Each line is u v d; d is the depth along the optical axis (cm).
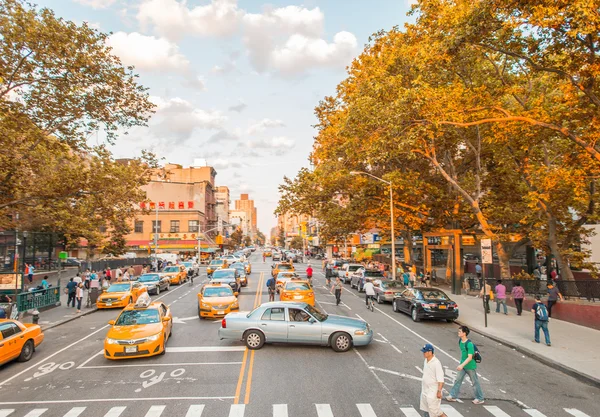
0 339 1194
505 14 1337
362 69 2967
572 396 961
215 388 995
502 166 2866
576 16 1116
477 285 3088
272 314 1412
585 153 1630
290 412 844
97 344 1522
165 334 1393
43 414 853
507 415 843
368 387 998
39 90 1645
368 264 4022
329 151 3186
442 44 1583
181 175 9156
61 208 2073
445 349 1400
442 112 1797
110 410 869
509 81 2192
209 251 7762
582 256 2183
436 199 3284
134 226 7631
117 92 1748
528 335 1582
